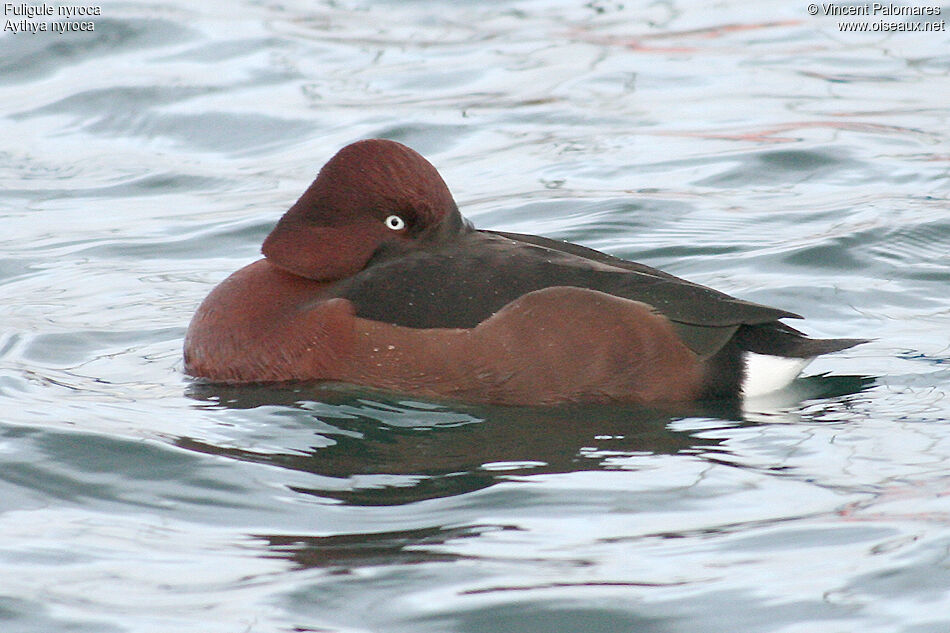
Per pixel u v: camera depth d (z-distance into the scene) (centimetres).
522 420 937
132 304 1223
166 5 2161
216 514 791
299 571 715
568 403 960
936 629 635
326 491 821
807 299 1180
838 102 1748
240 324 1017
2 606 676
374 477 841
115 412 953
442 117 1733
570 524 766
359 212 1013
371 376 981
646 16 2147
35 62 1928
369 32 2086
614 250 1323
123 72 1895
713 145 1622
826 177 1521
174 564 726
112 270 1318
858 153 1576
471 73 1894
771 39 2025
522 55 1969
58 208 1504
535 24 2116
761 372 961
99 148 1680
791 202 1448
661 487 813
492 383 960
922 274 1230
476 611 670
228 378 1019
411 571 712
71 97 1820
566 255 1005
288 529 769
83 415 944
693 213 1420
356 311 987
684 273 1266
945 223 1341
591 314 952
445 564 720
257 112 1764
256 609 675
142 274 1308
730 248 1318
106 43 1998
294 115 1750
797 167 1552
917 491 788
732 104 1759
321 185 1021
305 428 923
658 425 922
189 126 1734
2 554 735
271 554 737
